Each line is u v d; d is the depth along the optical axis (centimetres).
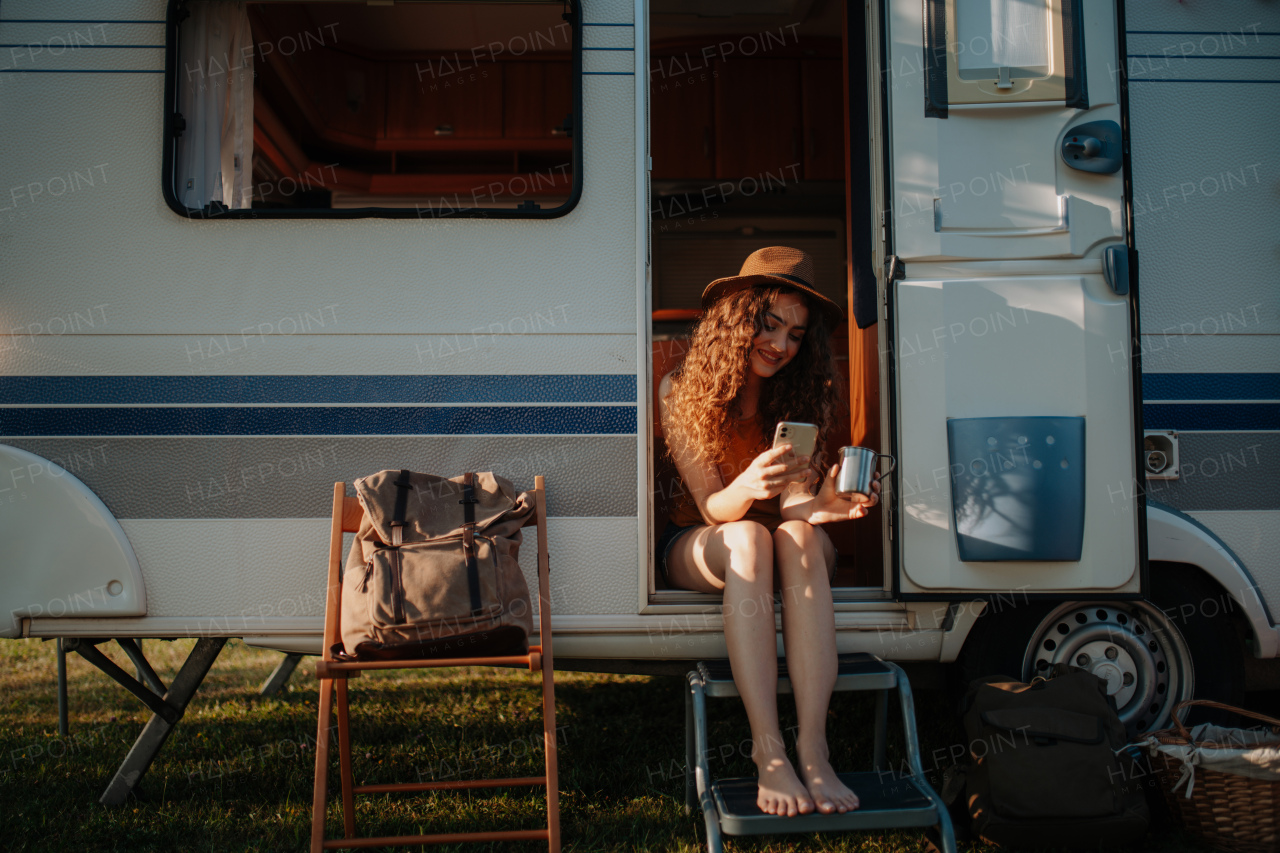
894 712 295
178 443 224
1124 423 219
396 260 228
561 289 230
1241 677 239
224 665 400
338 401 227
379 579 190
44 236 224
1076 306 220
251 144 234
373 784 233
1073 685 211
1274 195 244
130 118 227
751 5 362
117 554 221
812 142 408
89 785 246
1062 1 223
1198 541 233
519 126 322
